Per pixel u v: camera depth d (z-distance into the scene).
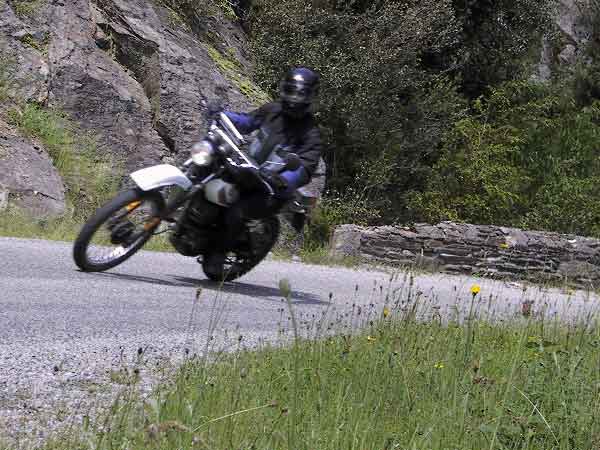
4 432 3.99
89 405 4.55
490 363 6.41
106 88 17.38
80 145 16.23
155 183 8.12
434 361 6.06
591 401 5.14
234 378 5.00
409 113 25.84
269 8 24.39
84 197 15.33
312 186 20.64
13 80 16.02
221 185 8.44
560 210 26.11
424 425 4.68
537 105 28.80
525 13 31.19
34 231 12.02
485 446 4.43
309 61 23.30
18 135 14.80
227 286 9.45
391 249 17.44
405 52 24.48
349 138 24.41
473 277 17.61
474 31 30.20
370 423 4.44
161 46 19.08
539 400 5.14
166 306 7.58
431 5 24.61
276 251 15.95
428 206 25.33
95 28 18.33
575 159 28.53
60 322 6.25
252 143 8.80
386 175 24.83
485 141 26.73
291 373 5.29
